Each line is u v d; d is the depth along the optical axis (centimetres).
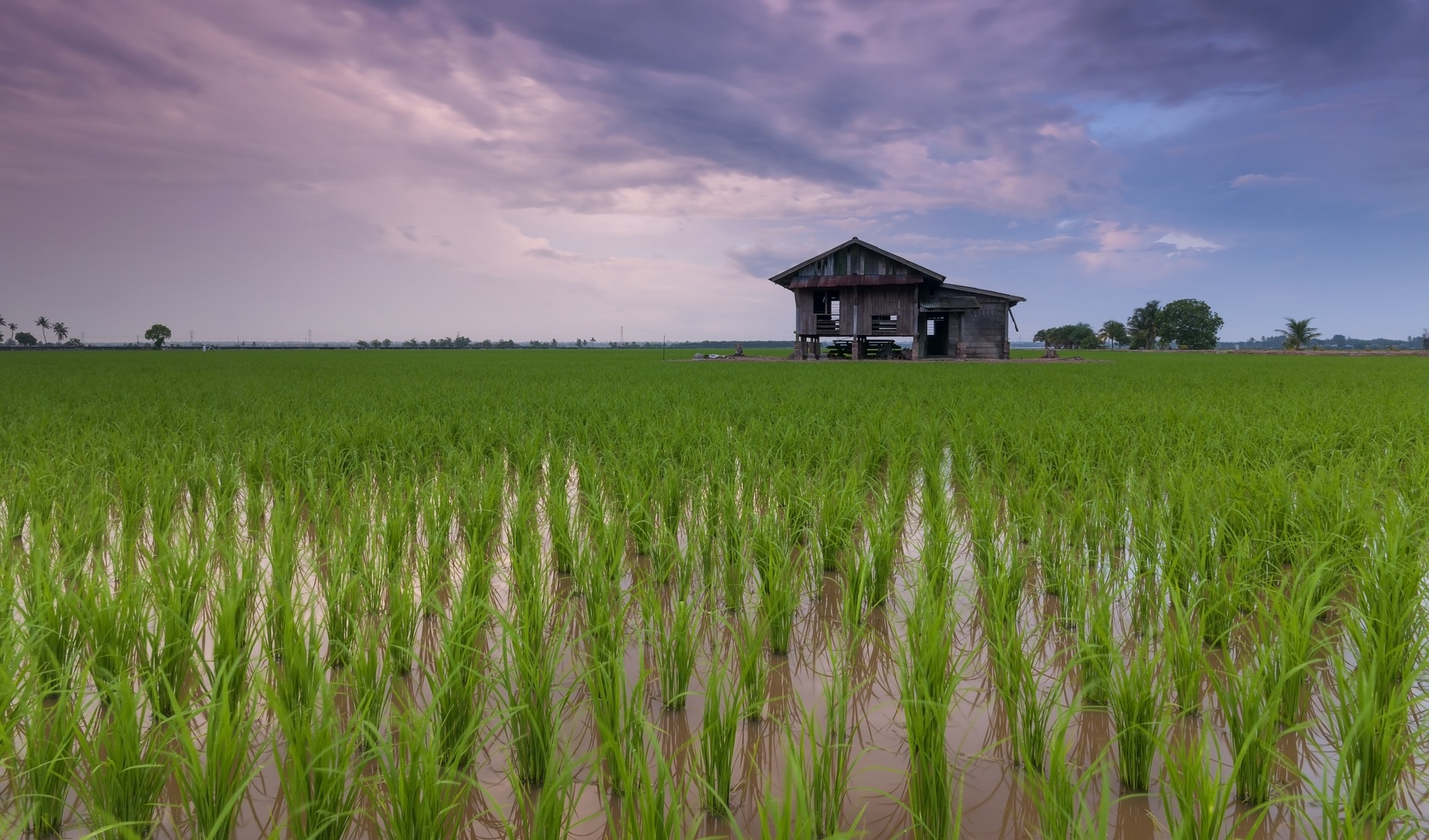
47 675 336
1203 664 293
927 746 255
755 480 702
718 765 266
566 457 856
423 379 2486
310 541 569
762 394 1625
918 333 4331
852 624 416
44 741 265
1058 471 714
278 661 373
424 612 450
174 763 251
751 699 333
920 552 514
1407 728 292
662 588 493
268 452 822
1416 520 477
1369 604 368
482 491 609
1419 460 698
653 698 349
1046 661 386
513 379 2395
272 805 271
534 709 282
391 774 230
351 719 272
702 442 901
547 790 225
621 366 3759
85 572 423
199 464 735
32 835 254
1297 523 491
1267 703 269
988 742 312
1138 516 524
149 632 339
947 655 304
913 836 253
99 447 862
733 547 467
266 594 387
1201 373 2694
